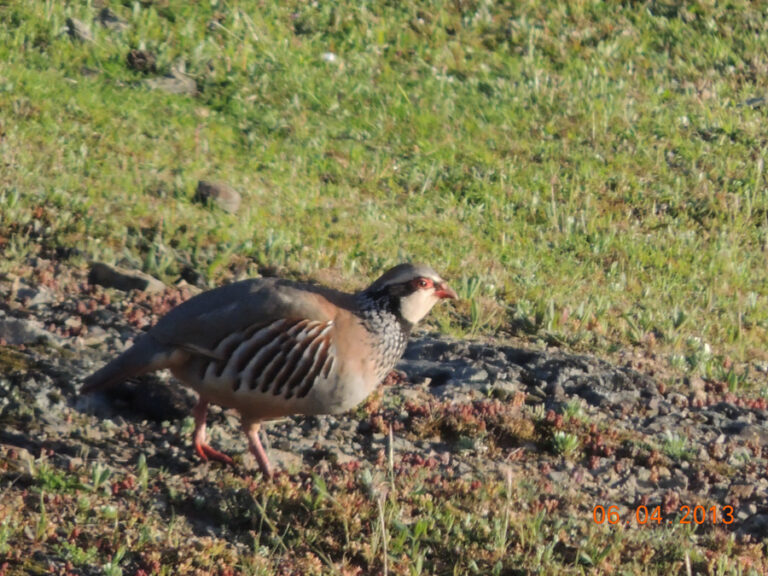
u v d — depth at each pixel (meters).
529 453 10.41
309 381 8.59
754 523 9.48
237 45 20.97
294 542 8.26
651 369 12.88
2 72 17.62
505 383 11.61
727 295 16.25
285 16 22.62
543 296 14.27
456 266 15.12
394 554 8.30
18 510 7.96
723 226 18.39
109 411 9.85
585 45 23.97
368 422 10.42
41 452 8.82
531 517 9.05
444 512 8.94
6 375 9.92
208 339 8.44
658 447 10.68
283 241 14.62
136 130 17.20
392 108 20.33
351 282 13.97
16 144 15.51
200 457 9.29
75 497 8.28
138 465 8.84
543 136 20.55
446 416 10.66
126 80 19.08
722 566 8.59
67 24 20.02
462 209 17.50
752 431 11.33
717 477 10.31
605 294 15.38
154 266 13.23
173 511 8.23
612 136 20.75
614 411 11.56
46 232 13.41
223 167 16.92
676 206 18.89
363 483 9.13
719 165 20.25
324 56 21.56
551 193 18.48
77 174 15.12
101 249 13.30
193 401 10.01
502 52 23.22
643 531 9.14
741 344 14.27
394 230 16.08
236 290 8.65
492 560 8.40
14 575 7.27
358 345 8.74
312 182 17.38
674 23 24.91
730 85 23.31
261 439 9.75
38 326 11.15
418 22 23.39
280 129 18.91
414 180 18.25
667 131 21.12
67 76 18.62
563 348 13.23
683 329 14.64
